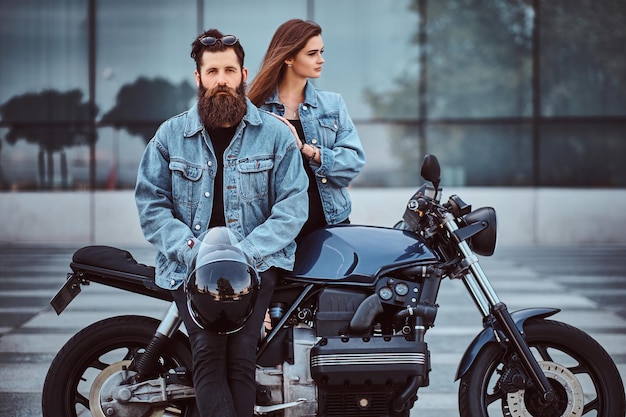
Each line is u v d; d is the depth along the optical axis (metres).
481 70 20.72
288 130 4.98
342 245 5.02
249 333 4.72
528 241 20.38
